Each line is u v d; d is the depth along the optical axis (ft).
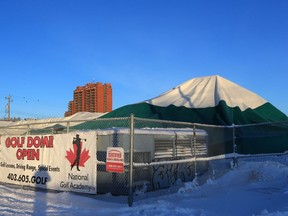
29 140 38.06
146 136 36.40
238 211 24.56
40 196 32.27
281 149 60.54
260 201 27.32
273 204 25.75
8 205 28.71
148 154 36.42
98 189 34.22
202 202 28.12
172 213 24.58
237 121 62.64
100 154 34.68
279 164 46.14
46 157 35.88
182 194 32.73
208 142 51.65
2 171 41.06
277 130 62.69
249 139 59.11
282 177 37.91
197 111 66.18
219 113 63.46
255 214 23.11
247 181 38.14
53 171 34.94
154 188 36.29
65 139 34.19
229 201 28.02
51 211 26.55
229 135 57.52
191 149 42.70
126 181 33.30
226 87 73.72
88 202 29.37
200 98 70.69
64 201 29.81
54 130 48.75
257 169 41.93
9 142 40.60
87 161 31.99
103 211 26.22
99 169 34.42
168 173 38.50
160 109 69.56
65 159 33.91
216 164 49.98
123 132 33.73
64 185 33.60
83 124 65.67
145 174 35.68
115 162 28.58
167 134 39.17
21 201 30.30
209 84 74.90
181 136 41.32
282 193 29.19
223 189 34.19
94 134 31.83
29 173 37.40
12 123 102.73
